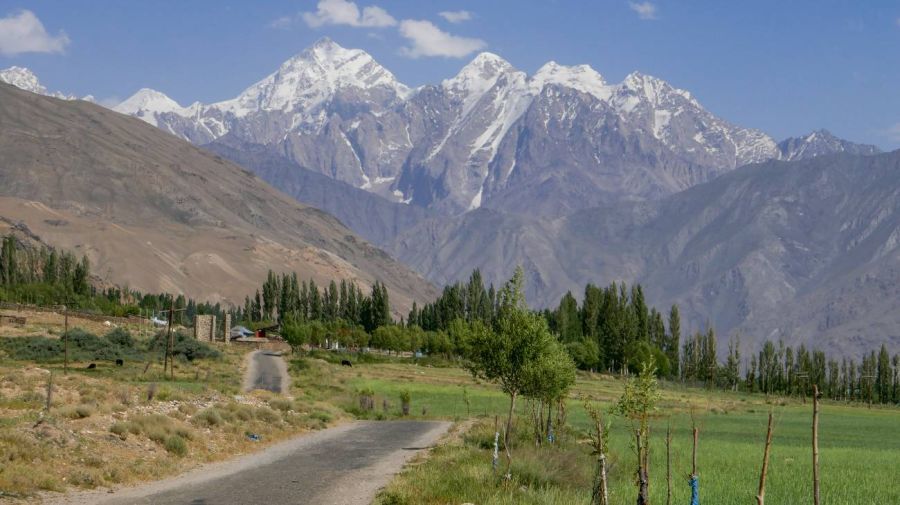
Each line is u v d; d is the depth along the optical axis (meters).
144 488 34.59
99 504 30.66
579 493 35.41
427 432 63.41
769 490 40.94
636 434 31.00
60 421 43.00
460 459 43.28
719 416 108.12
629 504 34.28
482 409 90.06
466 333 50.88
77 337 119.50
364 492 35.12
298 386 104.69
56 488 32.38
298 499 33.16
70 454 37.50
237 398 68.50
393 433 62.41
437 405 94.44
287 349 190.12
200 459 43.72
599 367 187.75
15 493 30.70
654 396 31.75
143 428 45.12
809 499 38.59
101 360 113.38
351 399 88.75
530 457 40.97
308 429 63.22
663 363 181.38
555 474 38.84
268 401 70.62
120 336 127.75
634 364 177.00
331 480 38.34
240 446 49.56
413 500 32.03
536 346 49.47
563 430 58.22
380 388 115.12
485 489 33.88
